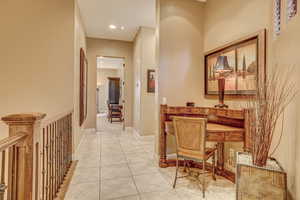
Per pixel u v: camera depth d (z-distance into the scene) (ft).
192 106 10.18
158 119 10.61
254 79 7.40
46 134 5.94
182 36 10.88
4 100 9.54
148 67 16.34
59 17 10.22
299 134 4.62
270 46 6.67
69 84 10.35
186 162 9.54
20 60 9.71
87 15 13.87
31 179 4.23
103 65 35.04
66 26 10.31
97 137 16.97
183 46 10.91
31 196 4.24
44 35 10.02
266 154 5.36
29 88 9.83
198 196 7.02
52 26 10.12
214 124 9.15
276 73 6.06
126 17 14.20
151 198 6.87
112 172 9.16
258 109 5.62
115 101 32.94
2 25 9.51
